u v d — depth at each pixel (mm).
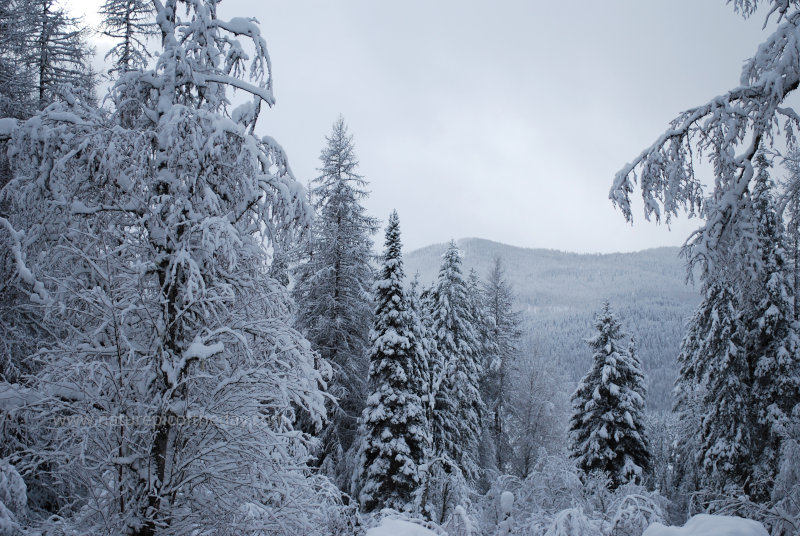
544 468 15719
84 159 6641
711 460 18797
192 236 6648
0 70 14609
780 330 17016
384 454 18250
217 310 7074
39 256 6762
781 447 12766
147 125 7477
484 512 15883
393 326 19891
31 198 6695
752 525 4688
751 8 7941
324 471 19047
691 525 4926
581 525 7465
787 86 6777
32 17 15820
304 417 19203
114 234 6844
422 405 19906
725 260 7348
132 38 14539
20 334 9016
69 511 6336
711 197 7516
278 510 6590
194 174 6633
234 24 7566
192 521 6148
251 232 7789
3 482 5574
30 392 6285
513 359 35688
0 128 6930
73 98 7121
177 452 6324
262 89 7301
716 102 7211
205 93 7598
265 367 7137
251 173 6977
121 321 6098
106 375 6125
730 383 18672
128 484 6035
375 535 5922
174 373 6105
